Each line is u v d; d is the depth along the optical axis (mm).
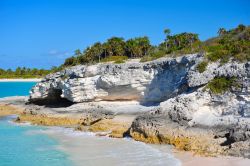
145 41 95875
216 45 59219
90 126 52219
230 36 65812
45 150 40844
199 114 42719
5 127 56875
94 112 58156
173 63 54688
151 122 42719
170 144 40188
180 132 40344
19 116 64688
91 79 62844
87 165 34438
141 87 59438
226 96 42844
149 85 58656
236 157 33969
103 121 51562
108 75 60562
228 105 42469
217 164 32375
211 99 43438
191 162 33562
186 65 52156
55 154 38906
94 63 76375
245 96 41750
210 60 47688
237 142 35688
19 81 174000
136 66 59312
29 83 162500
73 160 36312
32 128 55688
